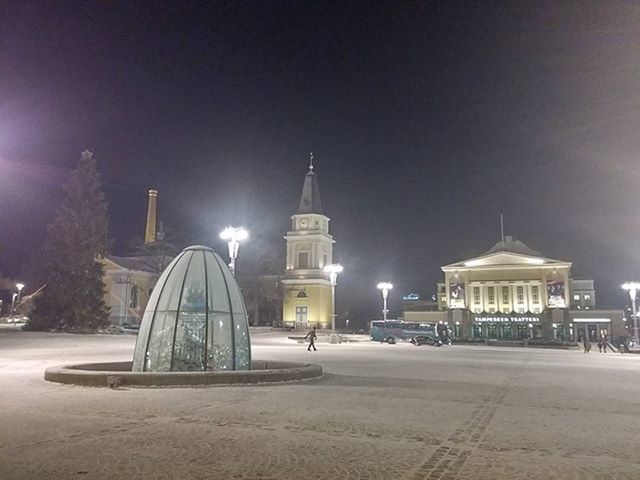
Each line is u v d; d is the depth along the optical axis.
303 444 7.76
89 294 53.69
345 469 6.52
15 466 6.44
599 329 74.69
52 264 52.91
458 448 7.68
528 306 77.62
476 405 11.83
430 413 10.60
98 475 6.12
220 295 16.64
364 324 107.19
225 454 7.12
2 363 22.25
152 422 9.14
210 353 15.96
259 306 87.94
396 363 25.38
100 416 9.62
